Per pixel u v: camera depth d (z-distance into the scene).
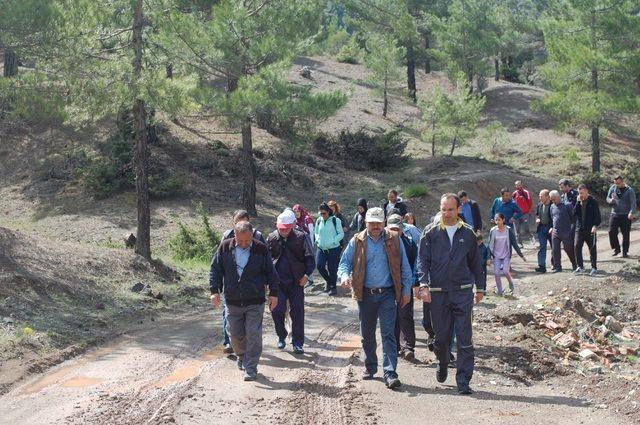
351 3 53.09
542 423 7.21
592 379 9.23
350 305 14.59
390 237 8.47
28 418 7.34
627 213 19.19
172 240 21.70
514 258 20.89
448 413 7.48
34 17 16.08
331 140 35.97
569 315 13.47
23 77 17.14
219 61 22.27
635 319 14.27
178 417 7.23
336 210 16.52
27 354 9.74
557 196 17.31
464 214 15.53
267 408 7.59
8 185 28.52
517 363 9.83
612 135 47.47
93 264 15.44
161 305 14.24
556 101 36.88
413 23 52.62
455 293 8.24
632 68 35.88
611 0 36.31
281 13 23.89
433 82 60.09
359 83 55.00
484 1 54.03
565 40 37.19
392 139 36.62
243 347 9.09
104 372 9.17
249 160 26.39
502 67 66.88
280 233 10.27
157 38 19.31
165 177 28.50
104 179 27.64
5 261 13.38
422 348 10.63
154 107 17.77
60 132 32.03
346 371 9.16
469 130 39.50
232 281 8.81
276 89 22.22
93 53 17.55
